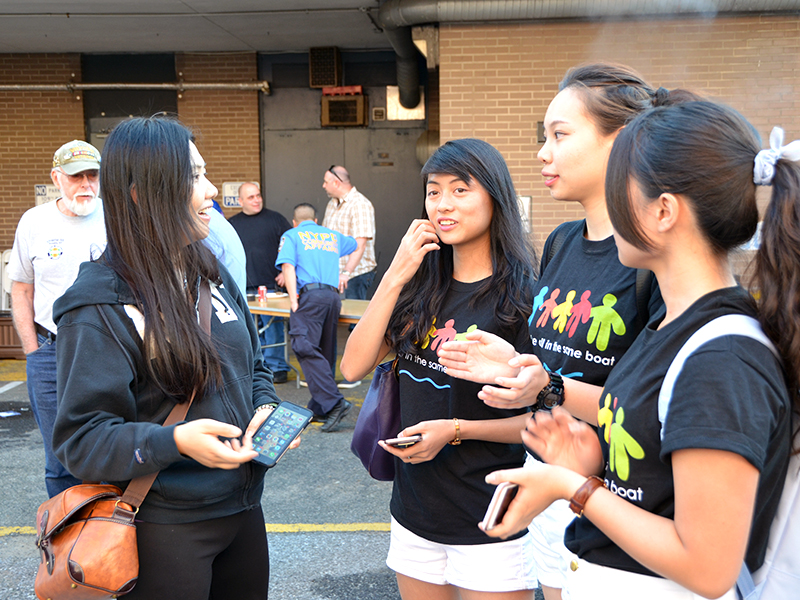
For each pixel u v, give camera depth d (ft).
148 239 4.57
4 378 21.76
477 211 5.62
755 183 3.21
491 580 5.49
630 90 5.08
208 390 4.73
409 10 21.90
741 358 2.99
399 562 5.98
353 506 11.85
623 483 3.40
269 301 20.10
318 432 16.01
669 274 3.43
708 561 2.89
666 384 3.16
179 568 4.64
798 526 3.26
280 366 20.92
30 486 12.78
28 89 29.89
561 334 5.32
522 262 5.77
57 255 9.49
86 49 29.60
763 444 2.88
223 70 30.25
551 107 5.36
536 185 22.71
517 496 3.39
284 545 10.45
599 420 3.72
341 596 9.04
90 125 30.63
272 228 22.77
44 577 4.41
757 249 3.25
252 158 30.66
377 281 31.24
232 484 4.83
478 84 22.49
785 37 21.39
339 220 24.06
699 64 21.77
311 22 25.79
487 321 5.65
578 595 3.75
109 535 4.34
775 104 21.70
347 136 30.58
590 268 5.30
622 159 3.40
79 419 4.37
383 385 6.12
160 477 4.57
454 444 5.51
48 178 30.63
